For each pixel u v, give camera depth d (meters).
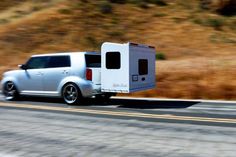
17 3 53.34
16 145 8.32
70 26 41.81
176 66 23.44
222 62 23.94
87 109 13.90
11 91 17.20
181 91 19.67
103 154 7.51
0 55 36.78
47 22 42.25
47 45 38.94
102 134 9.34
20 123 10.97
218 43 38.34
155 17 45.25
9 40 39.28
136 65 14.84
